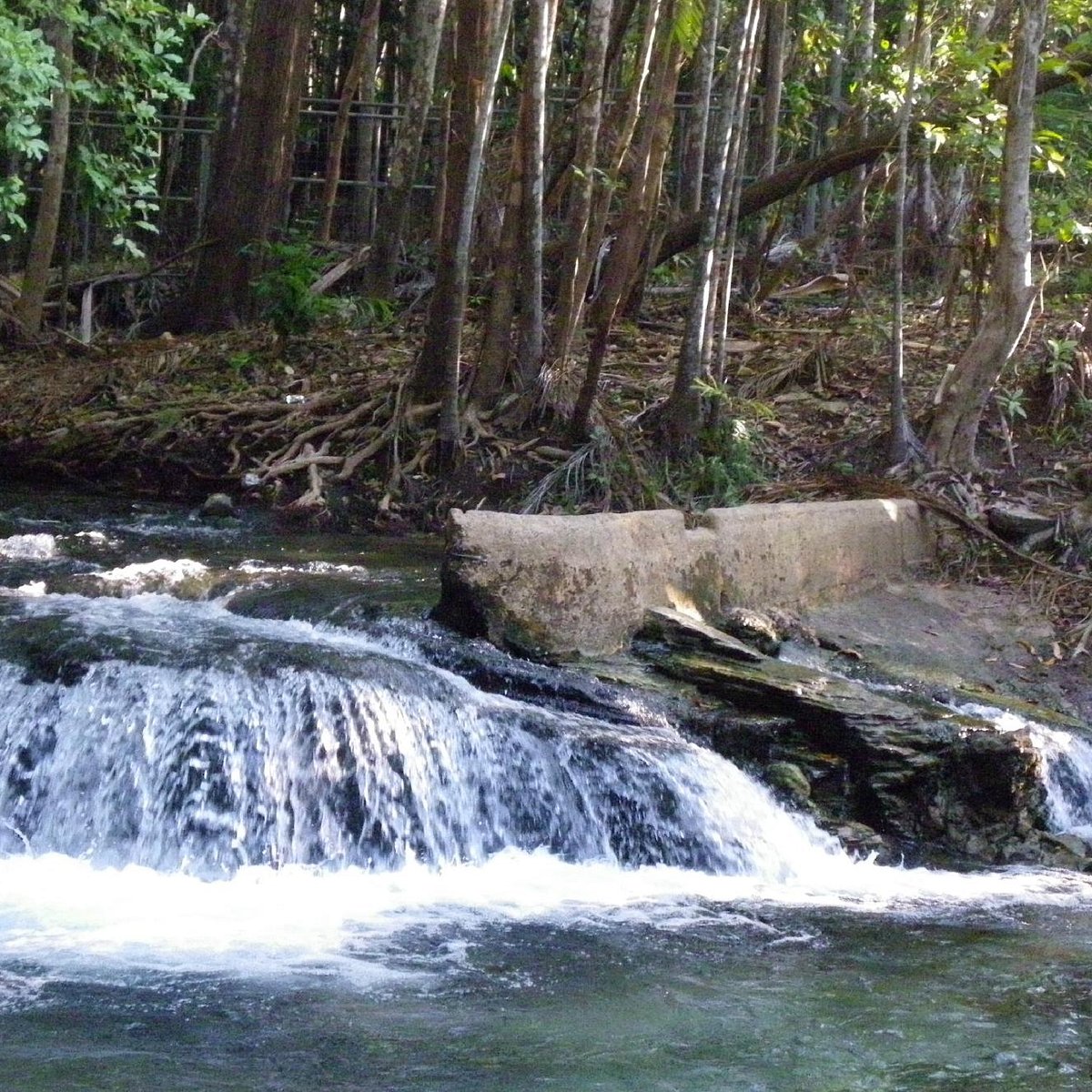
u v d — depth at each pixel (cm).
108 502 1359
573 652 859
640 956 600
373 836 719
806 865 748
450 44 2095
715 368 1530
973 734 808
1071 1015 551
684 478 1351
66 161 1958
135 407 1512
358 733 729
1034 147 1335
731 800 759
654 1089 471
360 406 1452
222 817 705
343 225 2306
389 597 929
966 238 1443
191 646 770
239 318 1855
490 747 752
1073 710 973
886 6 2153
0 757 725
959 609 1095
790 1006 549
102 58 2008
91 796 712
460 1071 478
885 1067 496
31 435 1484
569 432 1378
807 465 1364
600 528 879
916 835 796
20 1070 464
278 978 553
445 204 1381
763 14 1822
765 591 997
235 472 1402
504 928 628
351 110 2222
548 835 745
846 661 968
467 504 1342
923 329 1608
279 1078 467
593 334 1514
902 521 1148
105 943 585
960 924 663
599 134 1616
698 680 850
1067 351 1369
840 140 1919
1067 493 1269
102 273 2041
